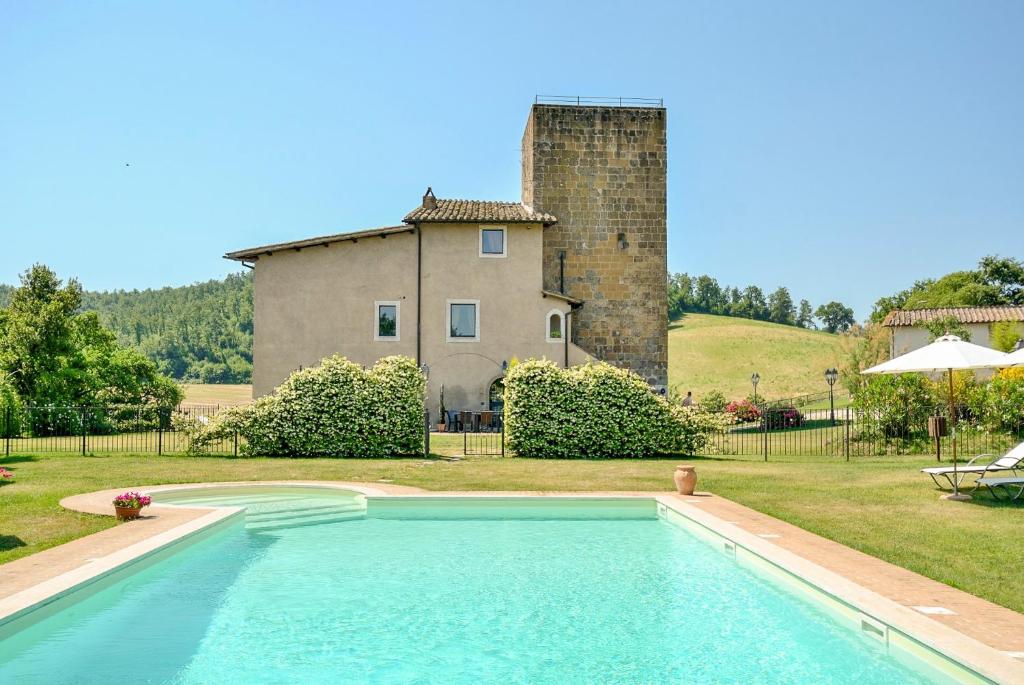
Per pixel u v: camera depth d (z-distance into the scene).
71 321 35.66
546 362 21.25
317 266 30.78
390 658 6.29
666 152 33.59
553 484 15.14
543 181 33.22
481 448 22.83
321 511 13.07
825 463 19.11
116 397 34.12
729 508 11.99
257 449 20.36
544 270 33.12
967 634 5.80
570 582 8.62
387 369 21.09
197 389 88.50
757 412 37.31
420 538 11.05
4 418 27.39
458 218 30.53
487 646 6.58
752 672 5.92
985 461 18.08
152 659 6.23
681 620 7.23
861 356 44.47
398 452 20.83
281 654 6.38
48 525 10.29
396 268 30.89
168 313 161.75
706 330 101.81
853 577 7.61
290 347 30.56
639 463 19.17
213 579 8.76
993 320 43.25
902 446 22.17
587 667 6.07
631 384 21.17
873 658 6.20
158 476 15.86
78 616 7.23
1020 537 9.65
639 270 33.41
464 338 30.77
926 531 10.05
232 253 30.19
